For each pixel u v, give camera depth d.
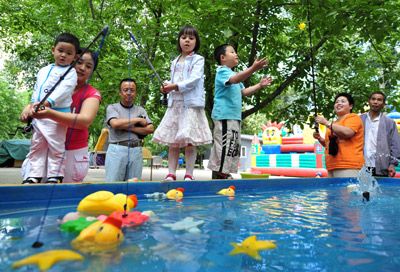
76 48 2.90
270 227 1.67
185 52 3.80
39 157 2.70
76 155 2.95
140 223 1.65
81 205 1.85
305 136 17.12
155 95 6.84
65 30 6.47
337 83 6.96
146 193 2.62
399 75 6.05
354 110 6.54
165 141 3.58
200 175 12.51
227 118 3.76
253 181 3.34
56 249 1.17
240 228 1.63
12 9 7.02
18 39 8.83
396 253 1.28
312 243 1.39
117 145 3.78
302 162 14.44
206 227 1.62
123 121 3.70
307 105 6.75
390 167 4.68
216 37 5.73
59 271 0.96
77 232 1.39
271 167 15.52
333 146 4.29
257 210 2.17
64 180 2.90
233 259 1.15
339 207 2.38
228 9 5.25
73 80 2.78
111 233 1.29
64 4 6.88
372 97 4.77
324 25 5.10
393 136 4.71
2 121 24.97
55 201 2.15
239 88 3.97
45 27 7.06
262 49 6.71
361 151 4.25
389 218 1.97
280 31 6.66
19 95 26.45
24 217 1.72
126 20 6.76
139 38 6.15
